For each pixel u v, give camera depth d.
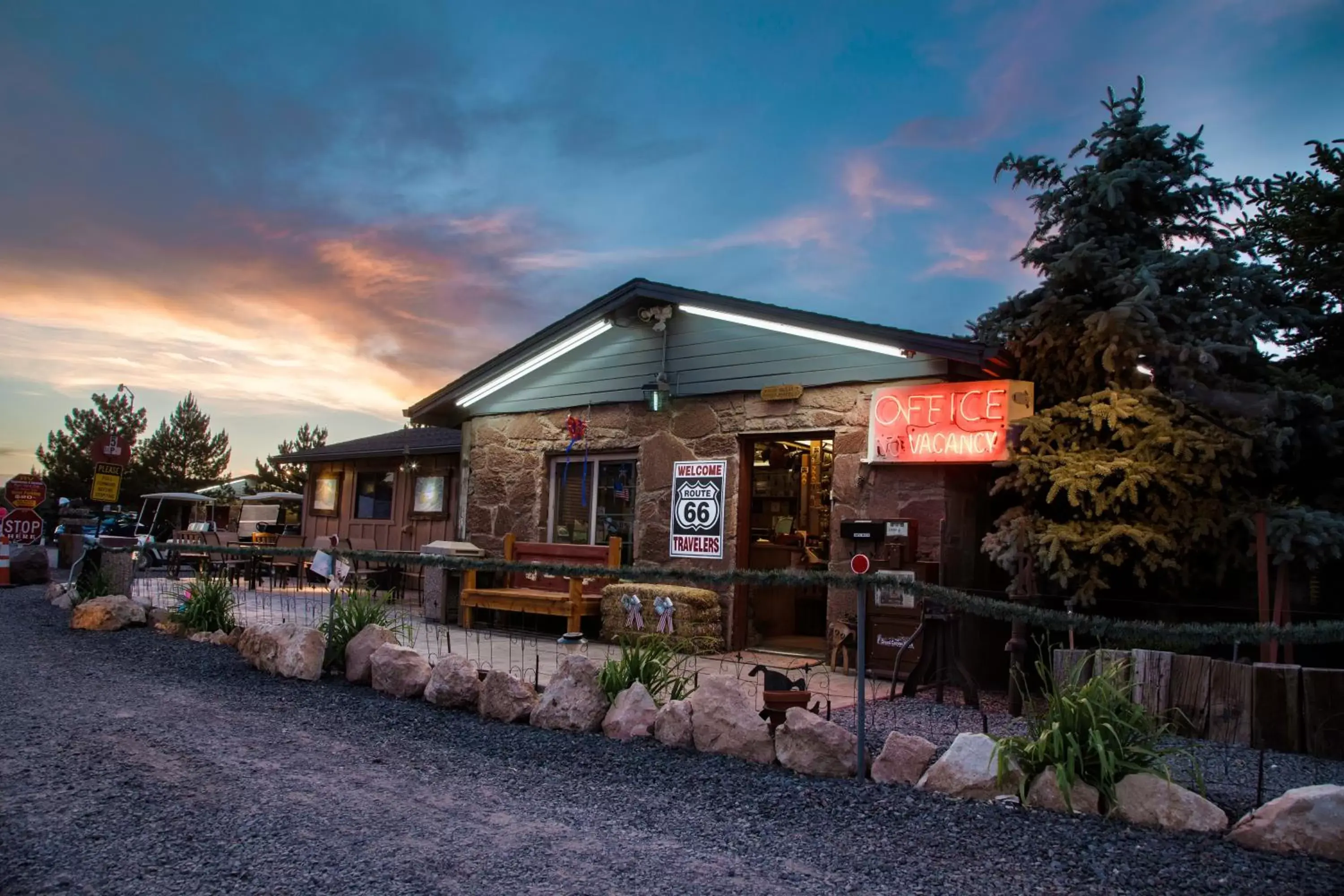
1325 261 9.06
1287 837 3.60
